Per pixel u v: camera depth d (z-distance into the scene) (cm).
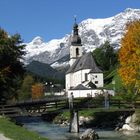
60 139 7038
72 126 8581
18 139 4000
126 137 7300
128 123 8869
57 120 11312
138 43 9025
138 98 9531
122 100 9562
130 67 8969
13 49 9288
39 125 10369
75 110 8762
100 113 10119
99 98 10075
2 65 9044
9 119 7075
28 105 10162
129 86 9262
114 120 9481
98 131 8625
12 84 9556
